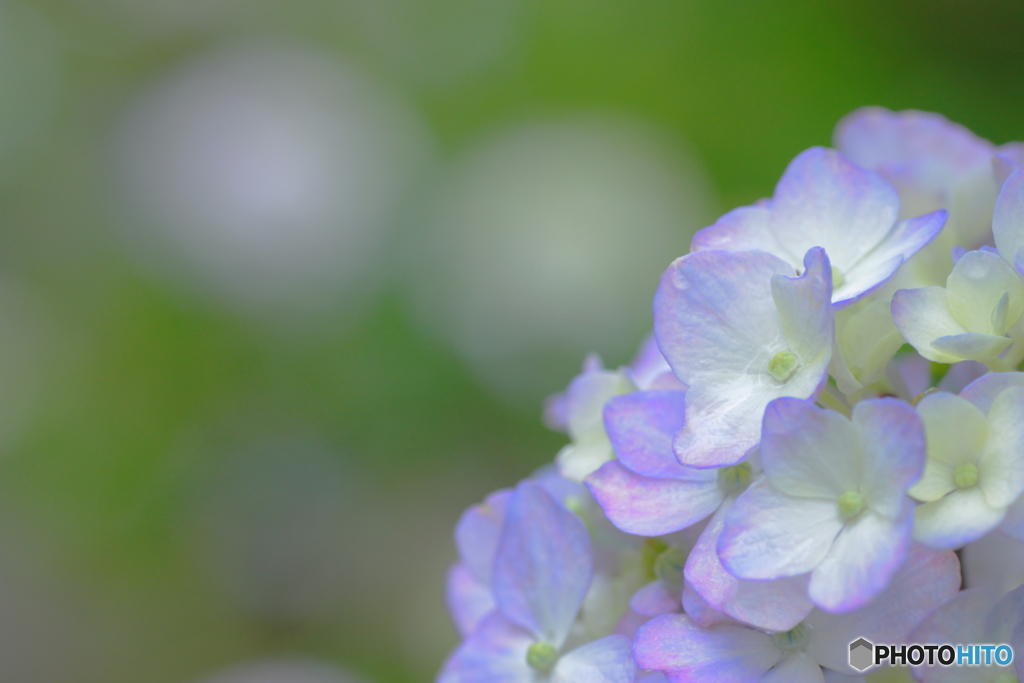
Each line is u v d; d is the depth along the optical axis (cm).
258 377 163
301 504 158
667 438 55
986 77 156
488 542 59
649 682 54
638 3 175
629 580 57
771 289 54
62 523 158
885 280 53
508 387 154
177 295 166
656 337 54
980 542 56
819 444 52
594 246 154
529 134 169
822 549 52
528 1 180
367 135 171
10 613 152
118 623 155
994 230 53
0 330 164
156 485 161
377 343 159
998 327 53
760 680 53
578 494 59
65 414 162
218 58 183
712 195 163
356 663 147
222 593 156
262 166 164
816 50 163
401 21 187
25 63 184
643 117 170
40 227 174
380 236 165
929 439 52
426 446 158
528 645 56
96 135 181
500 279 154
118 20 191
